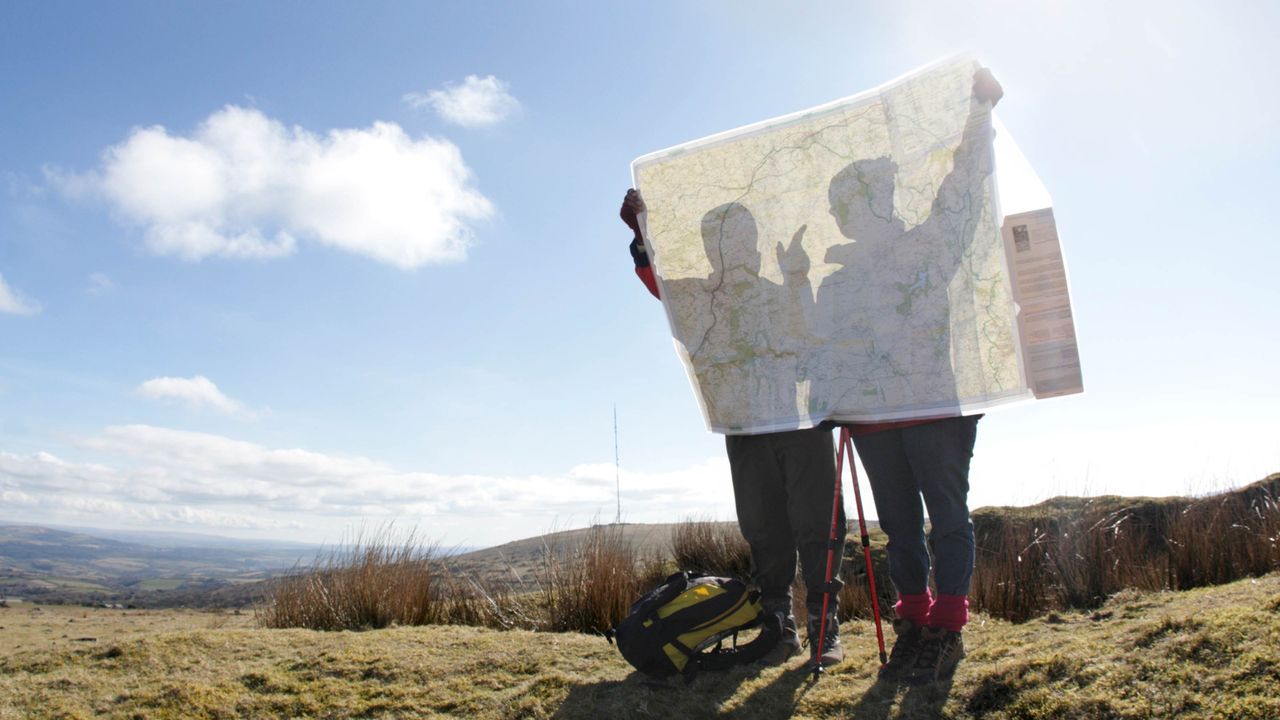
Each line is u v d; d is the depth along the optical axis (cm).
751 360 311
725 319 316
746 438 319
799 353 301
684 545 696
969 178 284
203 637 386
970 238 281
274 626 515
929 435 263
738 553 671
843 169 305
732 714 248
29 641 454
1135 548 523
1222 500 611
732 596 288
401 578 526
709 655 294
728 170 323
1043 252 276
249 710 290
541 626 475
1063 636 273
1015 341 273
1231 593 319
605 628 461
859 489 280
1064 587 462
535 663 325
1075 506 673
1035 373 271
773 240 313
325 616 498
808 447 308
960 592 250
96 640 411
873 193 298
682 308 323
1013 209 281
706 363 317
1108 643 246
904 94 299
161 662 345
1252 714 185
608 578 484
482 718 271
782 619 310
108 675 330
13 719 282
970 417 272
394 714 280
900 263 289
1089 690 217
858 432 281
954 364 273
